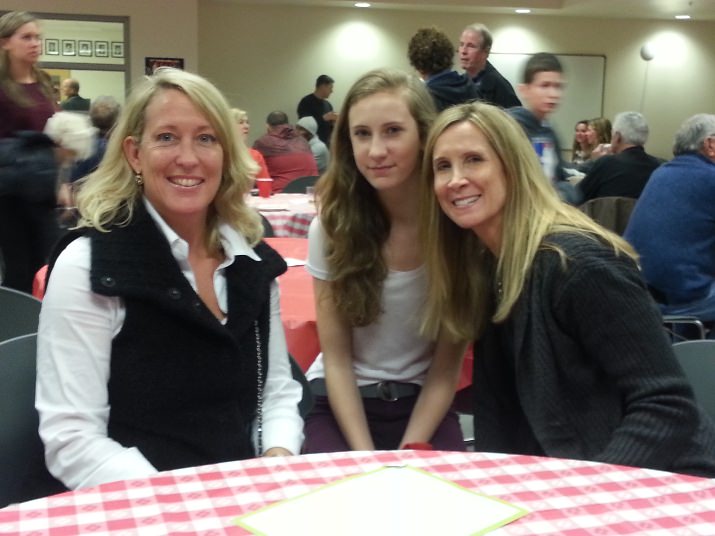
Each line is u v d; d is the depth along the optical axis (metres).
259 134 10.53
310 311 2.17
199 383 1.44
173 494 1.04
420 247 1.81
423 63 4.25
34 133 3.38
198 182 1.48
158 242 1.44
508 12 10.51
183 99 1.48
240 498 1.02
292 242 3.27
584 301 1.39
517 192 1.51
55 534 0.92
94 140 3.82
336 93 10.56
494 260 1.63
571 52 10.89
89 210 1.46
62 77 9.26
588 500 1.02
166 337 1.42
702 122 3.52
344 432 1.88
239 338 1.52
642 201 3.60
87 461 1.35
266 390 1.64
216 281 1.54
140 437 1.43
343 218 1.87
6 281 3.39
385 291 1.89
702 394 1.65
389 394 1.95
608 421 1.42
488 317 1.62
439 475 1.09
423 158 1.67
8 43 3.68
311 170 6.69
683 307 3.52
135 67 9.34
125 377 1.40
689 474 1.34
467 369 2.20
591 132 8.26
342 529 0.93
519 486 1.06
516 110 3.76
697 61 11.21
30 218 3.37
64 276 1.39
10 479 1.41
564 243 1.43
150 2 9.28
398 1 10.04
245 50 10.33
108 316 1.40
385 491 1.03
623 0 9.65
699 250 3.48
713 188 3.46
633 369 1.37
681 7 10.05
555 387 1.43
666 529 0.94
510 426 1.63
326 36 10.43
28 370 1.45
